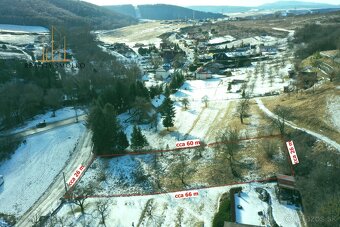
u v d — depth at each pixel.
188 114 104.12
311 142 70.31
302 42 198.75
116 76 140.00
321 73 116.50
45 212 65.94
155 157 79.31
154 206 61.94
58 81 129.50
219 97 119.50
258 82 134.38
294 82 112.94
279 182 58.50
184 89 137.00
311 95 93.25
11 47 197.12
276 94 112.06
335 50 142.12
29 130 101.81
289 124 80.19
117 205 63.78
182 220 56.91
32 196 72.06
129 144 86.12
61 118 111.38
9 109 104.25
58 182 76.00
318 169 59.97
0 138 95.88
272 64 167.38
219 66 165.75
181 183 68.25
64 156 86.69
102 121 82.19
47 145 92.50
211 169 70.69
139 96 111.06
